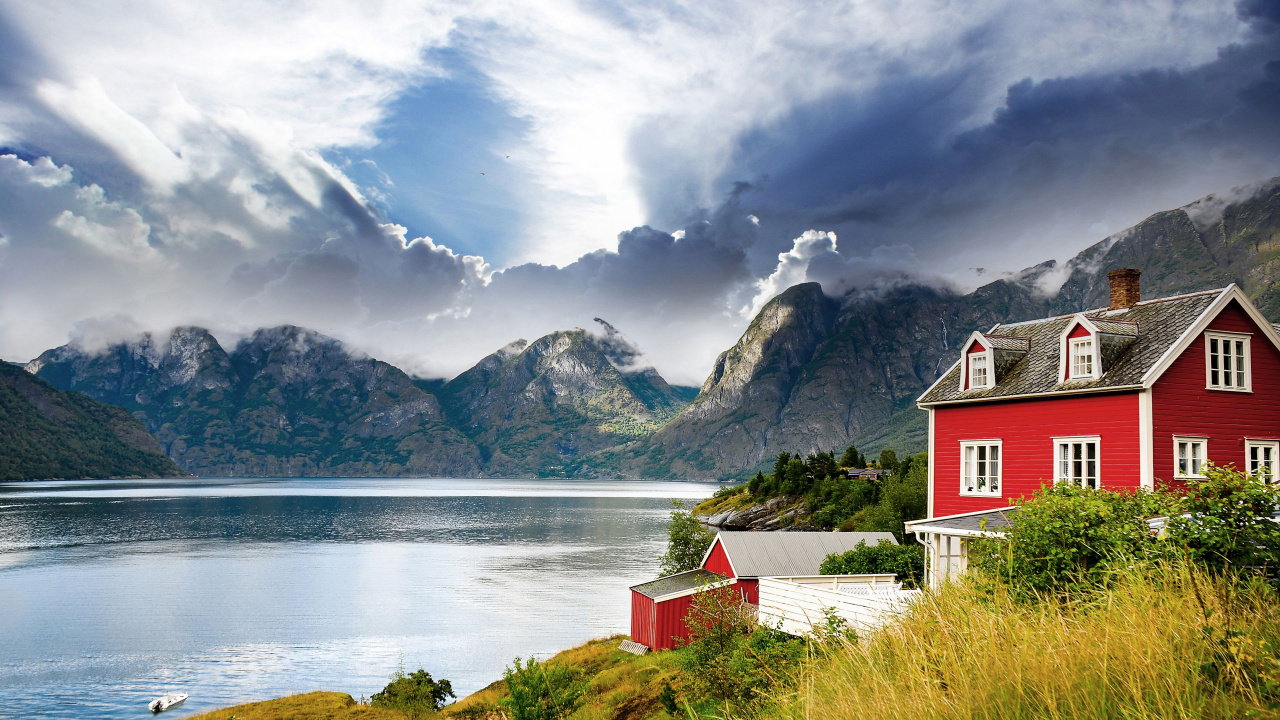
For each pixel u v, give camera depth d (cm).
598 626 7225
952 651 954
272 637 6781
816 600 2425
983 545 1523
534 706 2627
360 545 14275
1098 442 3081
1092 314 3647
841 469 13500
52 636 6775
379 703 4134
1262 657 788
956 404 3766
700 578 4634
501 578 10219
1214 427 3041
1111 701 782
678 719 2069
